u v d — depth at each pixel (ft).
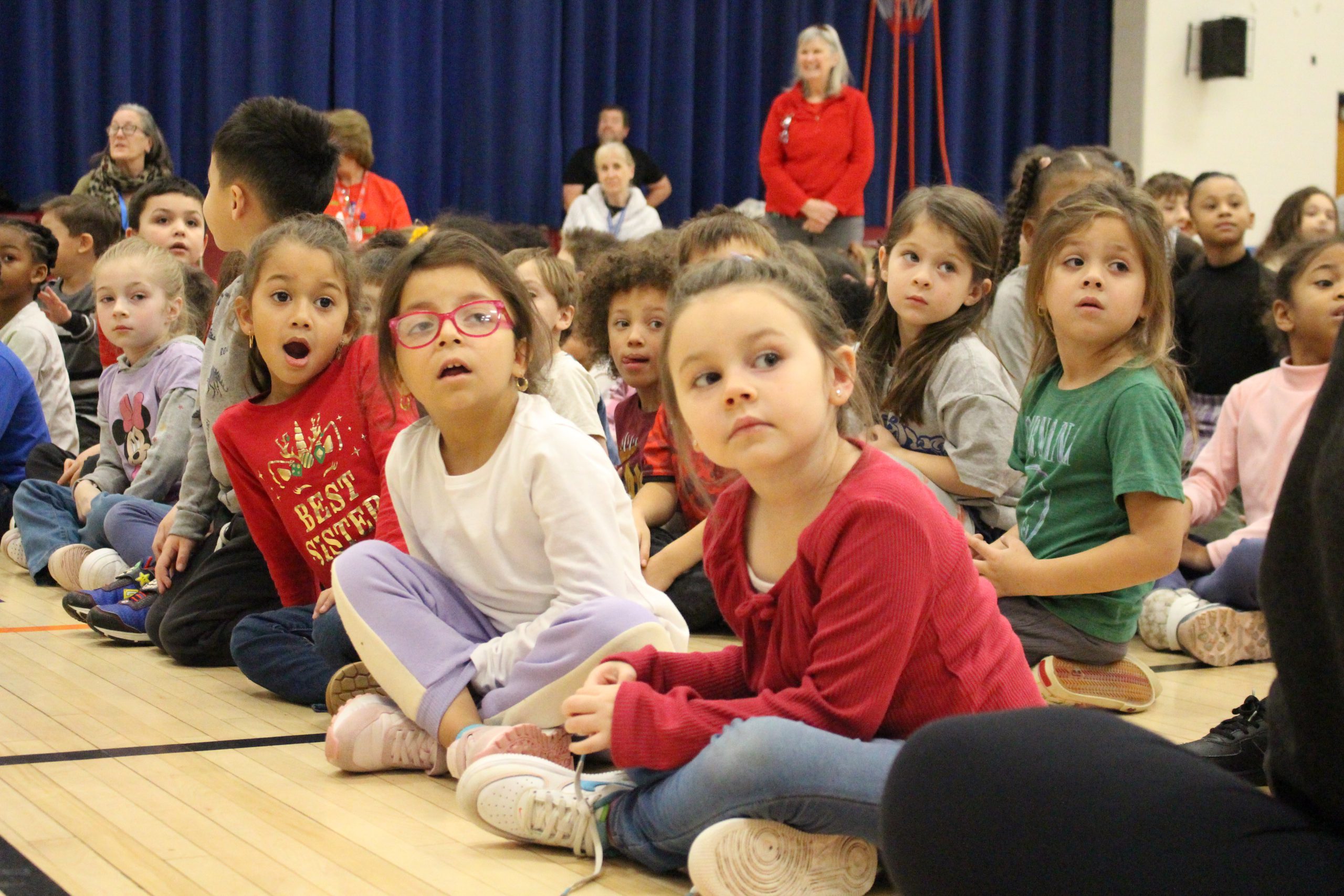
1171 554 5.11
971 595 3.39
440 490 4.62
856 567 3.21
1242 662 6.66
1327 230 13.61
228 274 6.57
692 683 3.67
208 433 6.24
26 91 14.16
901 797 2.47
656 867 3.47
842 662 3.20
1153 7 19.70
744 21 18.22
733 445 3.24
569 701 3.43
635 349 7.36
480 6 16.56
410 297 4.44
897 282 6.31
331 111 15.11
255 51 15.21
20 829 3.62
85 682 5.63
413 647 4.33
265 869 3.36
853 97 16.03
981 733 2.44
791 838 3.17
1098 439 5.31
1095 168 7.61
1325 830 2.20
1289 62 20.59
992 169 19.60
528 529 4.47
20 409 9.36
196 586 6.07
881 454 3.43
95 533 7.88
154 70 14.96
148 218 11.21
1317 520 2.11
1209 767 2.32
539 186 17.13
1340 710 2.16
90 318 10.96
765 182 16.99
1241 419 7.64
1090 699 5.43
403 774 4.34
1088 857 2.22
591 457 4.45
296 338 5.49
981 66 19.43
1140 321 5.36
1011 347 7.38
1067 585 5.24
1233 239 11.23
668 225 17.93
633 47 17.53
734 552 3.64
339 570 4.41
